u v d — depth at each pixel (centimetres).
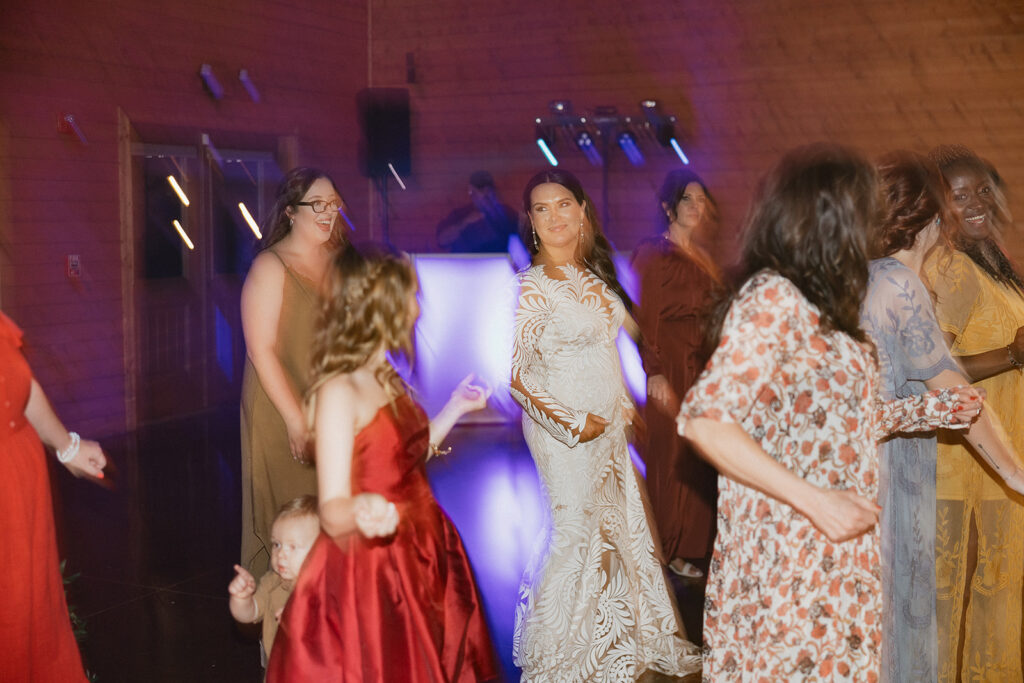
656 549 373
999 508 323
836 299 216
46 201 741
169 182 851
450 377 790
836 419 218
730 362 211
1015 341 315
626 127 953
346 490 248
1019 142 839
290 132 971
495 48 1016
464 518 565
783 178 221
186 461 719
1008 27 834
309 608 264
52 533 296
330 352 254
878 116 879
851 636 221
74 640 305
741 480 212
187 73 855
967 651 334
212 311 898
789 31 900
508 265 779
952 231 323
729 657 225
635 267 498
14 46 711
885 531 284
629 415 369
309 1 983
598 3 968
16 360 282
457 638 287
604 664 348
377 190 1078
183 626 430
